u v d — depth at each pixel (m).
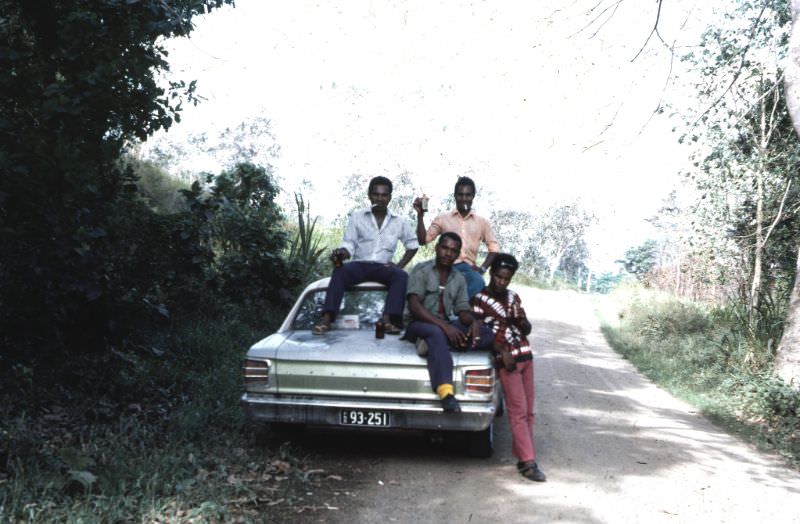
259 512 4.59
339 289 6.71
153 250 10.25
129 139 7.42
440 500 5.12
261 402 5.87
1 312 7.05
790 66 9.87
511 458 6.41
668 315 18.69
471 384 5.73
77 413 6.23
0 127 6.20
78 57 6.73
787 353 10.05
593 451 6.87
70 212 6.90
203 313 10.76
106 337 7.78
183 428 5.99
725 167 13.62
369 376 5.79
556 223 74.44
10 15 6.96
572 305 29.95
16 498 4.00
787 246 14.21
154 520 4.16
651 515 5.01
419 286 6.17
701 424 8.65
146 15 6.96
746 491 5.77
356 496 5.10
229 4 7.28
